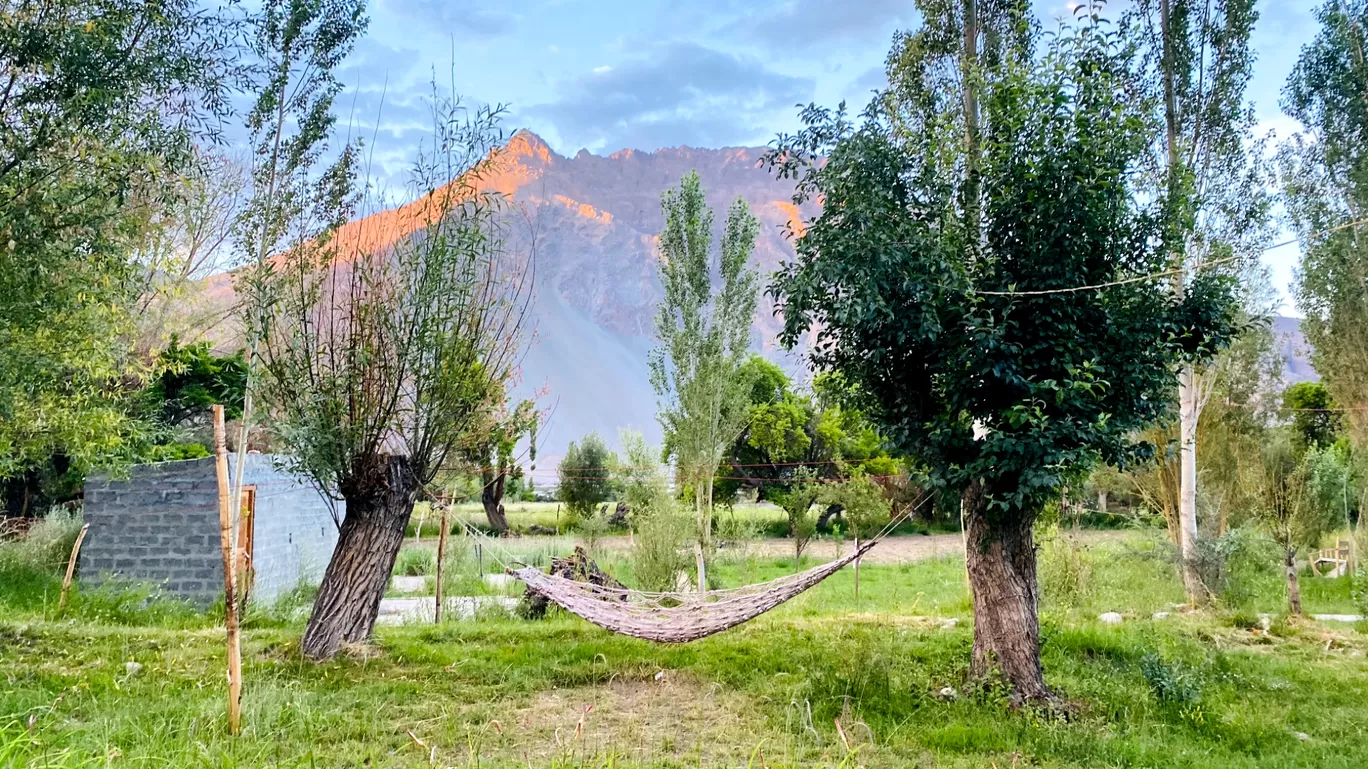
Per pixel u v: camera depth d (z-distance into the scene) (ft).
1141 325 22.93
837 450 100.89
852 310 22.17
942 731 19.81
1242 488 50.03
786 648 27.48
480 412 27.53
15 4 20.90
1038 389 21.66
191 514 39.17
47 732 16.58
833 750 18.67
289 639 27.04
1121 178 22.68
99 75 20.88
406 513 26.96
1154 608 37.63
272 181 27.71
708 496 60.95
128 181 22.21
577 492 93.15
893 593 48.37
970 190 24.17
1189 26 41.01
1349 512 57.88
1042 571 39.70
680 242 63.10
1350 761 18.78
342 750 17.58
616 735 19.47
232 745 16.62
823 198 23.99
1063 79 22.43
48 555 40.04
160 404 50.16
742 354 62.75
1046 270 22.06
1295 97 49.39
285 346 25.48
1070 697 23.08
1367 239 47.19
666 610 25.32
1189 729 21.12
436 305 26.18
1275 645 31.09
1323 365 52.75
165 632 28.04
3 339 22.44
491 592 45.93
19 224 20.08
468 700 22.15
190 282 47.03
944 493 23.03
